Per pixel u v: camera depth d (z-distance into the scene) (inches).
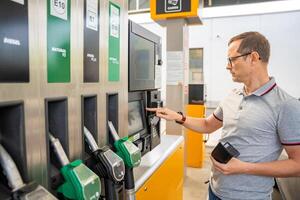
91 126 40.9
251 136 52.8
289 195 74.4
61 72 33.0
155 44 74.1
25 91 27.7
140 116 68.4
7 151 28.0
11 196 26.0
